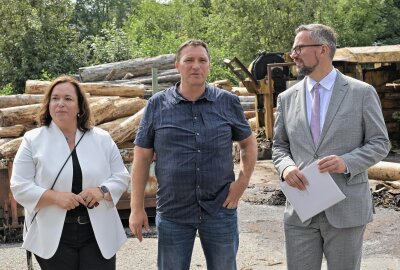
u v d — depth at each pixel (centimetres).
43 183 404
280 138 425
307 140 404
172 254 410
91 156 414
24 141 414
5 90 2480
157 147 409
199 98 407
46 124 418
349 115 395
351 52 1489
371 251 705
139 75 1559
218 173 404
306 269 412
